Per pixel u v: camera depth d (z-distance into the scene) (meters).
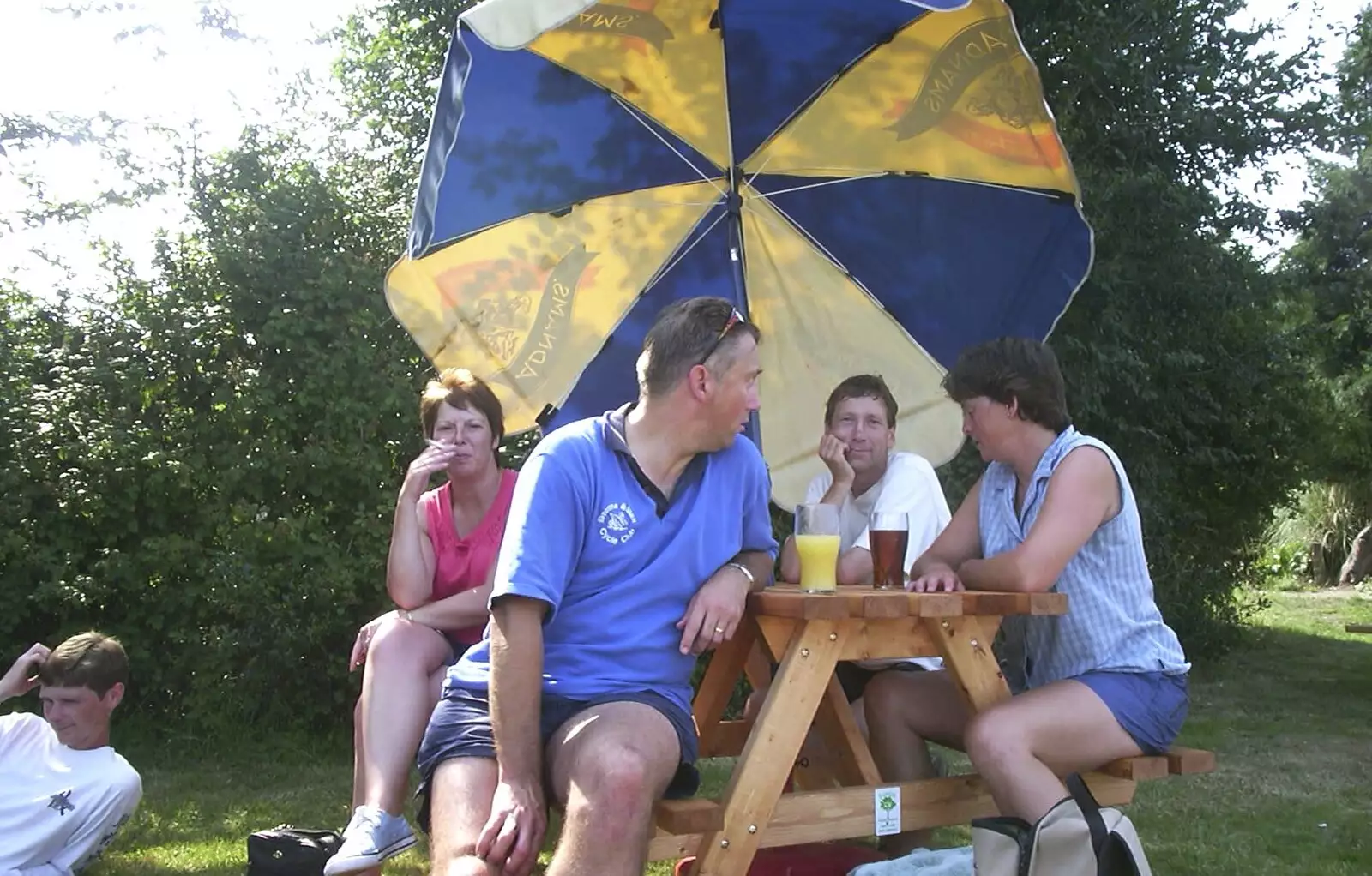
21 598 5.70
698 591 2.40
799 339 4.10
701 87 3.74
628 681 2.29
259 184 6.35
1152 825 4.48
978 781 2.70
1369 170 11.16
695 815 2.10
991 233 3.84
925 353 4.00
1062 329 8.05
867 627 2.55
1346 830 4.43
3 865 3.10
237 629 5.98
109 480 5.79
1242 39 9.05
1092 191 7.87
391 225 6.62
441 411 3.15
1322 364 12.41
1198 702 7.91
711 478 2.47
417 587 3.02
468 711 2.35
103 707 3.39
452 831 2.13
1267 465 10.12
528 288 3.76
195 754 5.70
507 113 3.47
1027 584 2.53
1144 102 8.48
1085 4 8.05
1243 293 8.90
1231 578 10.52
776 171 4.04
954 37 3.49
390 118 8.12
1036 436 2.77
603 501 2.33
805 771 3.29
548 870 1.95
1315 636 12.43
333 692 6.08
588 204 3.82
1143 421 8.94
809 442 4.02
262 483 6.05
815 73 3.77
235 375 6.10
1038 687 2.63
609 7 3.26
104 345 6.10
